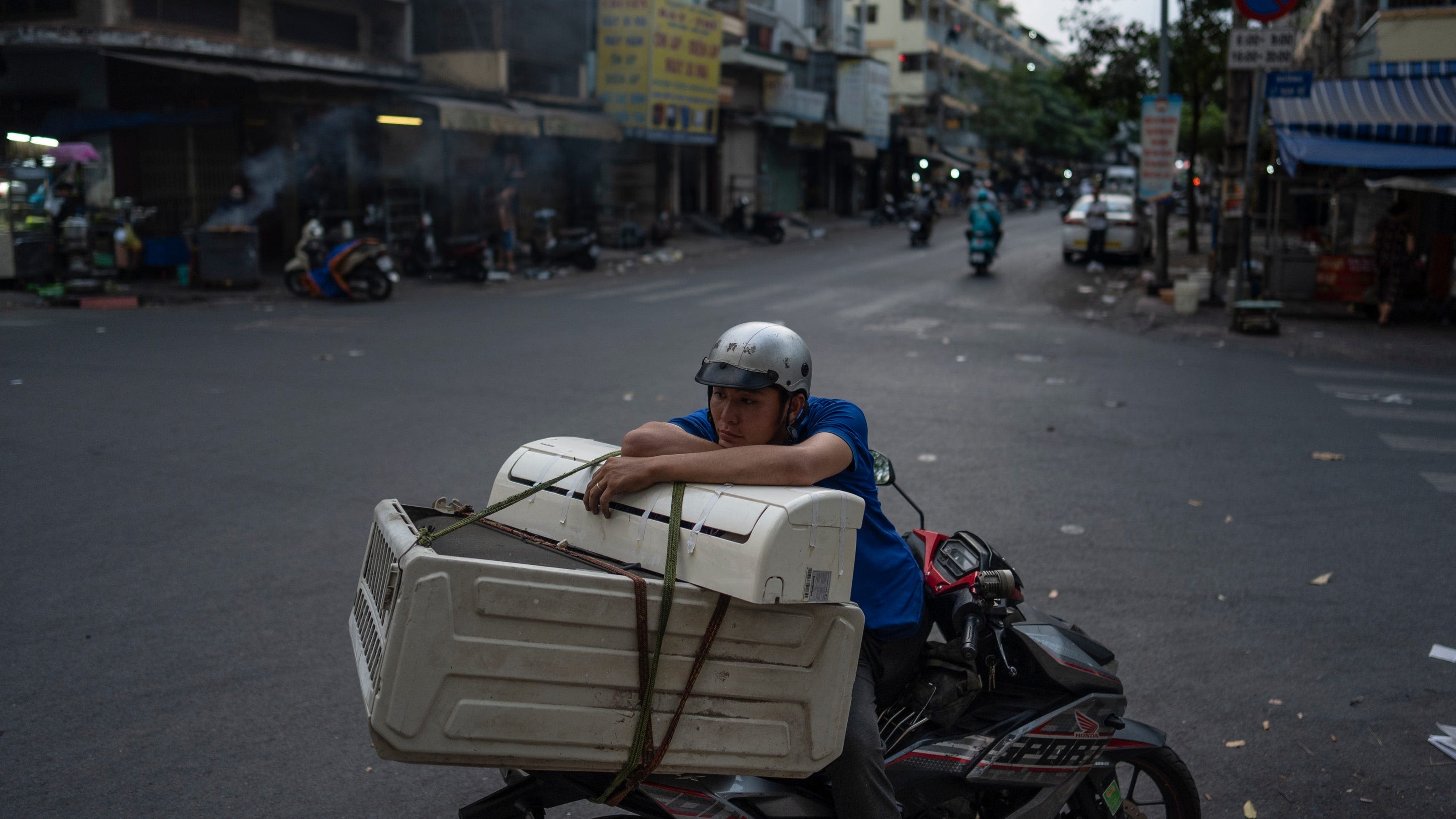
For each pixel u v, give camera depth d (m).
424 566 1.69
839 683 2.06
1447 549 5.62
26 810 3.03
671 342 12.27
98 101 17.55
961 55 63.88
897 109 56.81
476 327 13.40
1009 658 2.71
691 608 1.90
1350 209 21.39
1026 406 9.27
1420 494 6.66
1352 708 3.90
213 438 7.35
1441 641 4.48
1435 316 15.70
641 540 2.04
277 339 11.98
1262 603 4.87
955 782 2.58
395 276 16.56
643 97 25.78
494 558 1.94
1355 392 10.18
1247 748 3.60
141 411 8.09
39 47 17.19
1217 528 5.93
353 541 5.37
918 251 28.53
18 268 15.35
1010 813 2.65
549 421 8.07
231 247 16.69
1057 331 14.42
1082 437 8.07
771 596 1.88
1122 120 30.22
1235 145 16.86
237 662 4.02
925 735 2.57
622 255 25.39
